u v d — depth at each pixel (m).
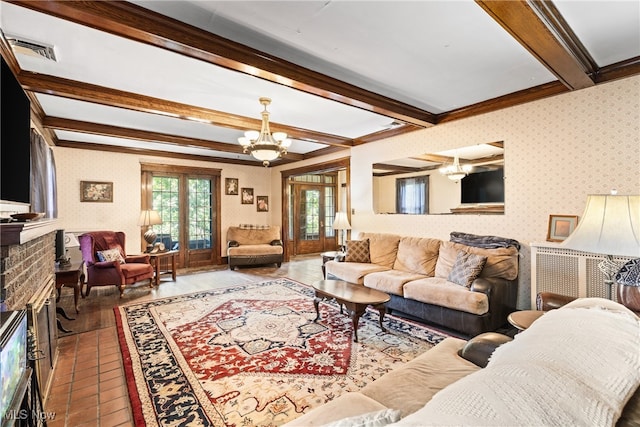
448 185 4.10
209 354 2.62
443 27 2.12
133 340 2.90
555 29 2.01
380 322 3.14
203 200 7.09
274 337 2.96
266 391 2.10
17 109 1.91
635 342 0.88
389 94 3.39
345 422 0.71
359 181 5.51
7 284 1.50
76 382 2.23
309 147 6.20
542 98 3.19
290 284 5.13
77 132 4.46
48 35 2.17
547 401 0.62
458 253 3.58
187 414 1.86
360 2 1.86
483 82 3.08
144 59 2.54
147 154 6.17
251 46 2.37
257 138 3.74
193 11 1.95
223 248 7.29
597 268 2.57
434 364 1.58
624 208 1.60
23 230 1.50
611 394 0.67
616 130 2.74
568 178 3.03
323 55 2.52
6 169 1.73
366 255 4.68
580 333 0.91
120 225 5.87
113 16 1.83
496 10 1.74
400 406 1.24
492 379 0.71
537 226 3.25
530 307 3.31
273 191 8.03
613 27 2.12
